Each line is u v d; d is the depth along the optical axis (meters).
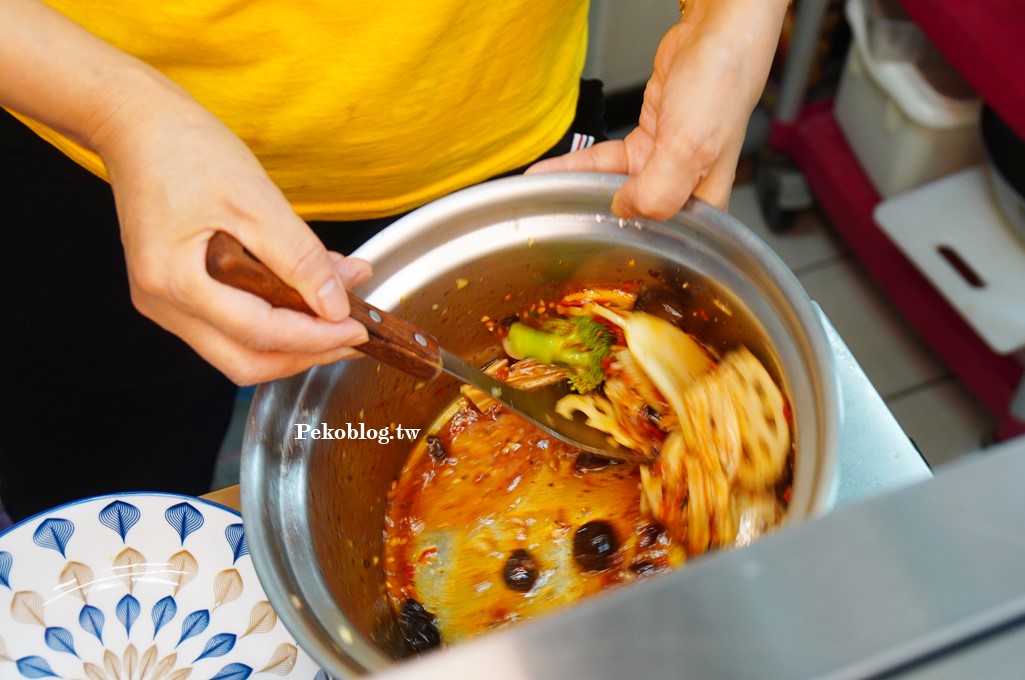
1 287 0.80
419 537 0.67
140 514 0.63
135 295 0.58
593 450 0.67
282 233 0.54
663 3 1.35
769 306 0.60
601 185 0.64
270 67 0.67
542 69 0.76
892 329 1.36
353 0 0.64
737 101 0.64
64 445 0.92
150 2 0.63
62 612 0.62
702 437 0.63
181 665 0.61
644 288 0.67
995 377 1.18
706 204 0.63
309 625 0.53
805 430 0.55
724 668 0.33
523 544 0.66
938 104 1.15
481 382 0.62
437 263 0.64
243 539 0.63
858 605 0.34
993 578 0.34
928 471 0.59
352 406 0.64
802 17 1.24
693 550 0.62
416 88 0.70
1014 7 0.97
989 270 1.16
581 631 0.34
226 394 0.95
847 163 1.35
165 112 0.57
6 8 0.56
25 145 0.74
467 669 0.33
